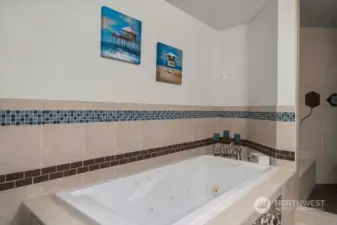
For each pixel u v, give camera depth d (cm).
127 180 158
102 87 152
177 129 215
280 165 194
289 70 190
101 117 152
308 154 295
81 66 140
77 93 139
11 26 113
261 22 221
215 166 213
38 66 122
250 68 240
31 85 120
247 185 142
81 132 141
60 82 131
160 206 178
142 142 180
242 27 251
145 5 180
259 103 225
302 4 233
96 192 138
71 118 136
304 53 296
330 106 296
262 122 219
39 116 123
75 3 137
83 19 141
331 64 296
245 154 248
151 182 174
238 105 255
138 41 174
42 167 125
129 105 170
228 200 118
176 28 212
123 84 165
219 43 269
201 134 246
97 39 148
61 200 118
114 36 157
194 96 237
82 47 141
